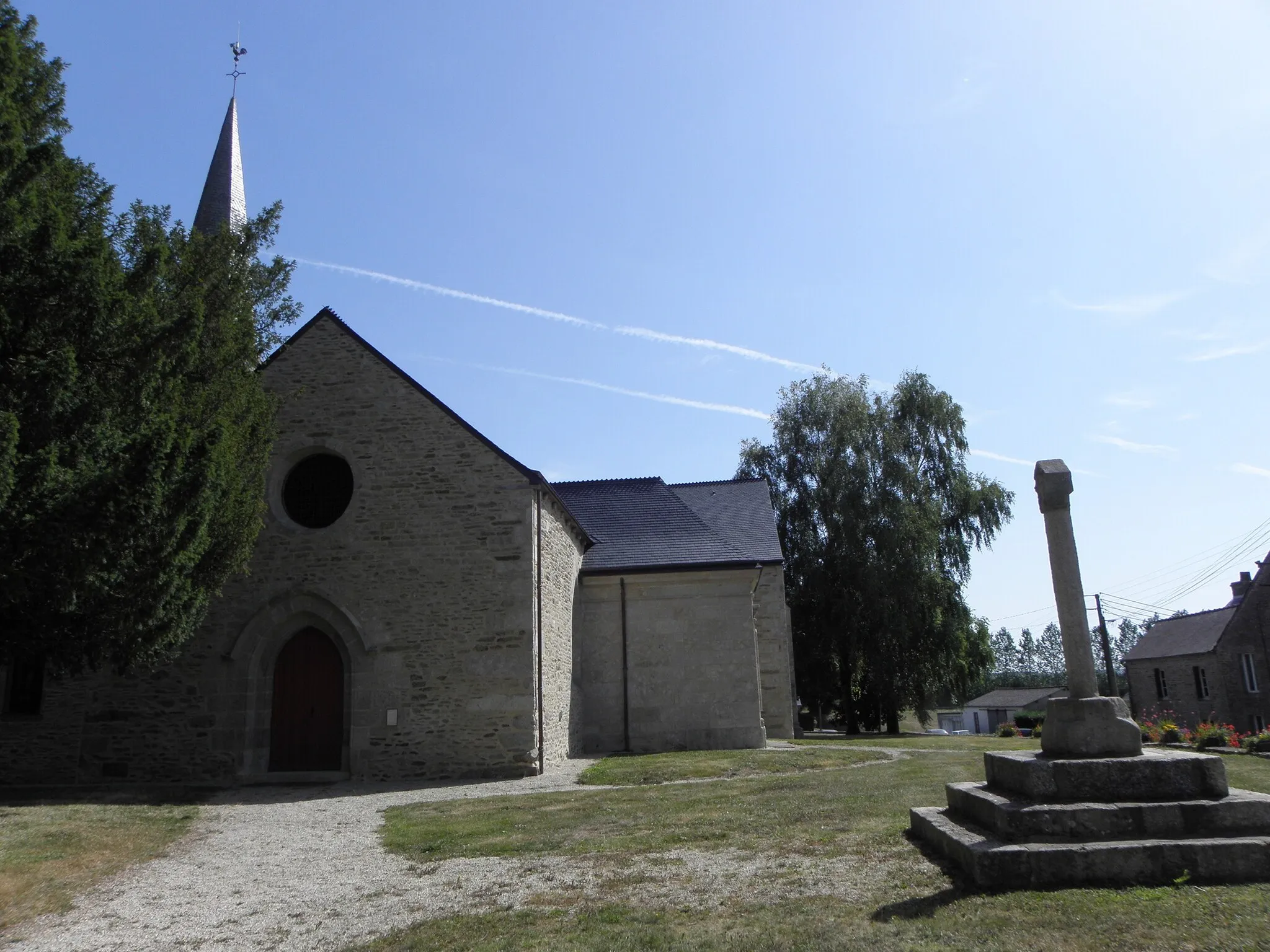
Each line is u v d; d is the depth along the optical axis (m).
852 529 31.19
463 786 13.84
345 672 15.47
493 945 5.60
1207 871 5.78
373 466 16.05
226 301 13.12
